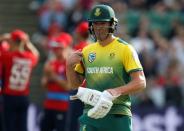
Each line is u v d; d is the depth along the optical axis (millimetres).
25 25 49281
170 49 44156
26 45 31297
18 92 30938
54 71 31625
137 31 46250
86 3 47094
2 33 48844
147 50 44031
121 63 19188
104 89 19312
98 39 19391
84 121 19688
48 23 47125
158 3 48219
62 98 31781
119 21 46219
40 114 38188
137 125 39062
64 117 31812
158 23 47000
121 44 19281
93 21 19031
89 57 19609
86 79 19766
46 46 46094
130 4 48062
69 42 32062
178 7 48281
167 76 42312
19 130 31188
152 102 41438
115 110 19281
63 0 47938
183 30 46688
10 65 30766
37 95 45500
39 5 49656
